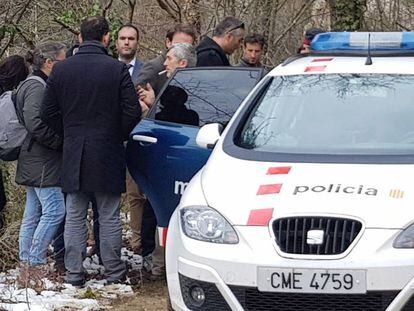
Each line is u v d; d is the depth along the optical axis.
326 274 5.15
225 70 7.70
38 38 12.83
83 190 7.34
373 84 6.48
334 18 11.54
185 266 5.50
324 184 5.51
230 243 5.37
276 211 5.34
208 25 14.37
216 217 5.47
